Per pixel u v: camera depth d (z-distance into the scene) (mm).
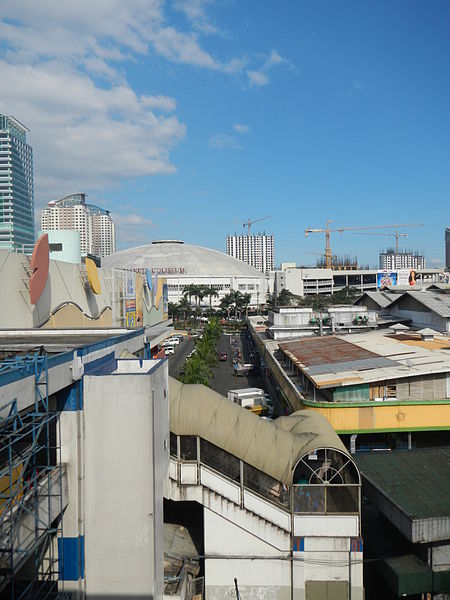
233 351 96812
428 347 45250
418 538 20703
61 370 15891
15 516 14273
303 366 42312
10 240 196625
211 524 22516
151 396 16953
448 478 25453
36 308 41781
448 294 69312
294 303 195000
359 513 21750
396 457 28641
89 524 17094
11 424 14156
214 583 22391
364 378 35500
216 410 22641
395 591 21266
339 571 21844
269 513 22156
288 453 22281
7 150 197250
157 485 17766
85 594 17078
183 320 171750
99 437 17047
